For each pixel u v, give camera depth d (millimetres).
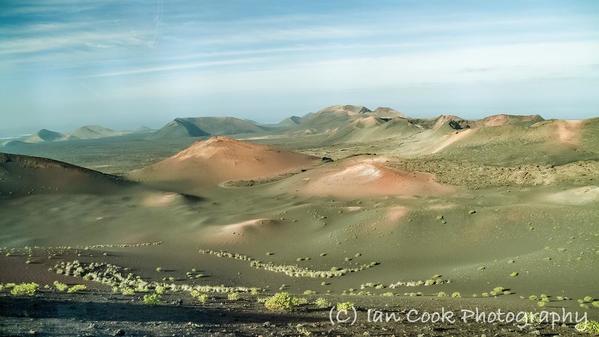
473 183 102562
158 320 16734
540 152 142375
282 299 22359
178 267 52906
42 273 39594
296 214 80000
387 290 41938
